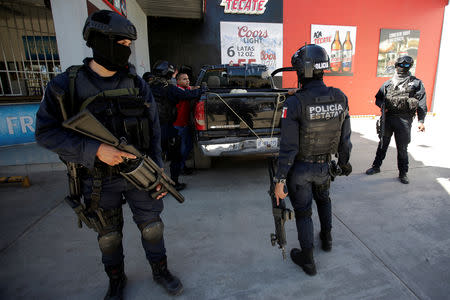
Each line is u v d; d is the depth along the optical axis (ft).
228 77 15.56
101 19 3.79
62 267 6.30
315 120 5.19
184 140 12.21
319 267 6.13
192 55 28.43
